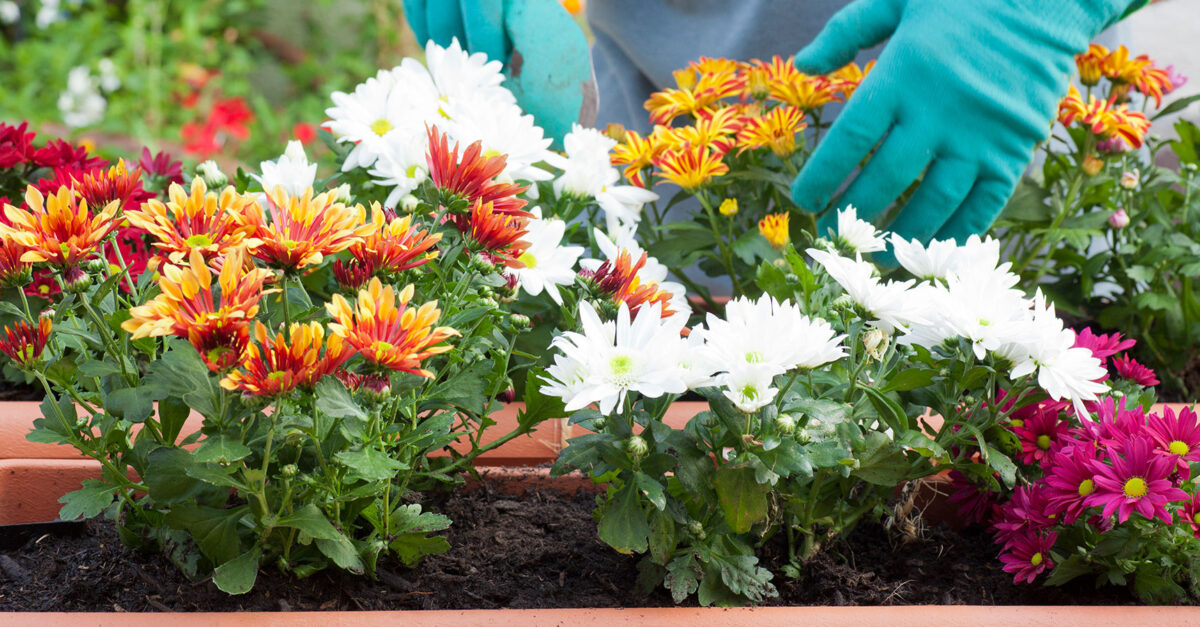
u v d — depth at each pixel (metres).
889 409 0.97
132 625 0.84
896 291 0.95
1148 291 1.76
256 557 0.92
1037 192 1.68
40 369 0.90
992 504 1.19
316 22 5.31
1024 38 1.41
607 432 0.95
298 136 4.31
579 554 1.11
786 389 0.92
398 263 0.86
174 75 4.89
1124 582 1.04
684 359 0.88
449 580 1.05
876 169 1.41
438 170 0.93
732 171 1.65
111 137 4.52
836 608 0.92
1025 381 1.02
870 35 1.52
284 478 0.88
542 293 1.33
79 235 0.86
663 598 1.03
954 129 1.39
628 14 2.01
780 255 1.52
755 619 0.90
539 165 1.42
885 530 1.17
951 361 1.01
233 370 0.76
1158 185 1.88
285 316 0.84
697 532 0.99
